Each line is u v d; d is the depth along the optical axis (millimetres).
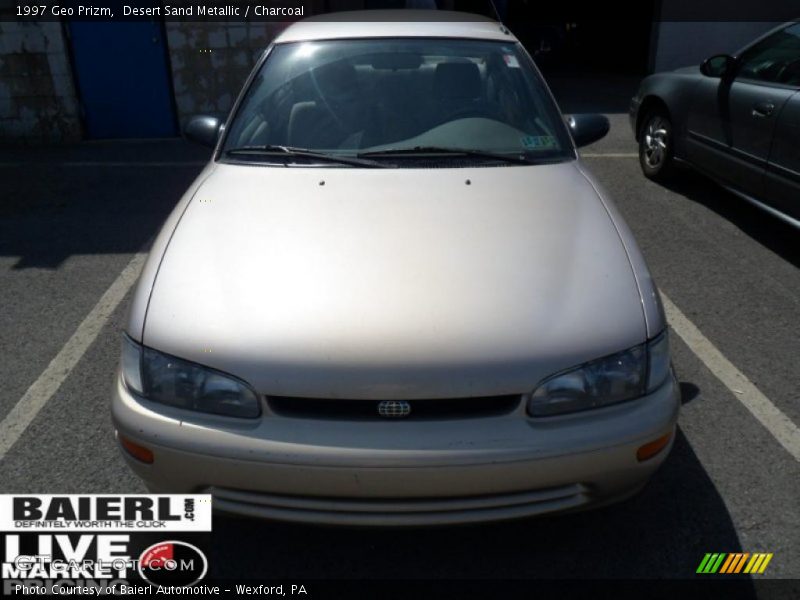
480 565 2289
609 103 9586
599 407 1980
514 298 2080
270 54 3326
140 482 2615
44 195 5957
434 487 1907
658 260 4492
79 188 6141
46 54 7422
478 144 2943
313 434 1901
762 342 3553
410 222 2422
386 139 2955
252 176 2762
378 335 1953
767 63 4613
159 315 2082
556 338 1979
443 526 2012
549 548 2348
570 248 2311
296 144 2959
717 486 2590
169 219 2613
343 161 2834
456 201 2555
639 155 6223
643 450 1998
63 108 7652
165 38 7555
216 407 1955
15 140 7719
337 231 2371
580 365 1965
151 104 7781
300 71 3211
